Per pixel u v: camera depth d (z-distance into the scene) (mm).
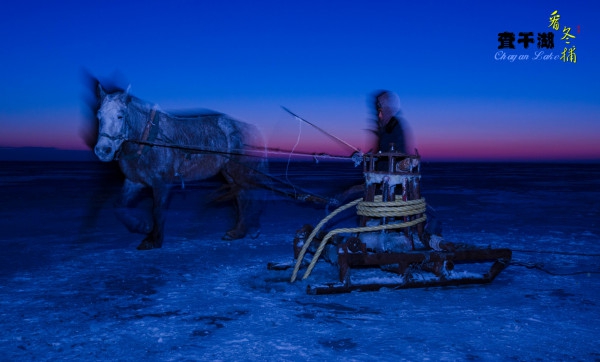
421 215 6145
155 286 6016
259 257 7699
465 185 29172
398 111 7336
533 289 5879
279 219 12477
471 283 5887
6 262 7309
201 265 7137
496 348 4082
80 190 21391
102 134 7262
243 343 4207
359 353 3994
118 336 4375
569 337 4316
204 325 4641
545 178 42219
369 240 6008
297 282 6109
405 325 4617
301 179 34531
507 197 19531
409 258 5672
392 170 6070
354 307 5156
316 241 6594
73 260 7457
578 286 6027
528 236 9641
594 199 18516
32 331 4504
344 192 8398
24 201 16391
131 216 8430
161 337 4348
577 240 9211
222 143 8969
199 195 18641
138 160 7828
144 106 7848
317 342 4223
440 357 3908
